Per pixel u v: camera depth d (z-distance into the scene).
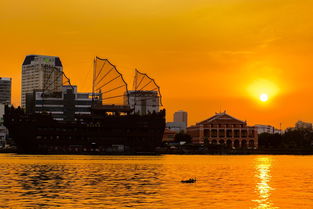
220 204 64.12
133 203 63.97
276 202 66.44
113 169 127.44
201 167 141.88
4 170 118.12
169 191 77.00
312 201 67.50
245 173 118.50
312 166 153.12
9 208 59.38
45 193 72.94
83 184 86.56
